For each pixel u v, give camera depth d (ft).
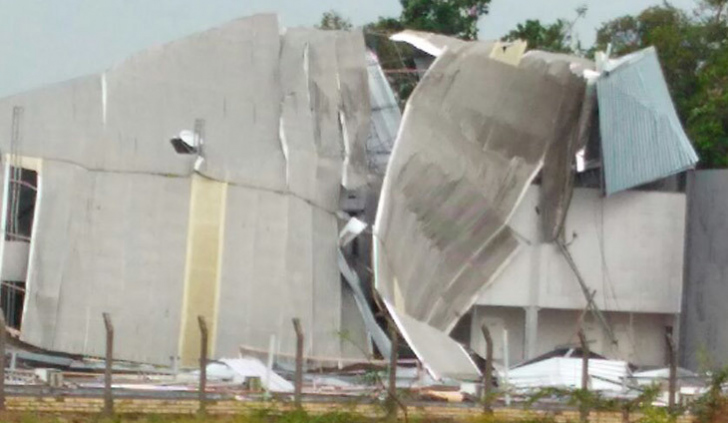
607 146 172.86
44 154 154.20
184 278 157.07
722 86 253.24
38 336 148.56
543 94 172.65
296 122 168.76
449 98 173.27
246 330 158.20
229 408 112.27
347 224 168.86
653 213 177.68
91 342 151.12
